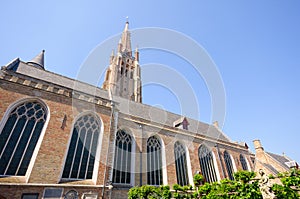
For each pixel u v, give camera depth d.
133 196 14.55
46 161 13.23
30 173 12.26
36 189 12.02
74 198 13.03
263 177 10.41
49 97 16.02
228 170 30.00
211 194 12.85
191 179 22.86
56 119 15.36
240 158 34.12
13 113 13.79
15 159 12.64
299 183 10.30
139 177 18.78
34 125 14.43
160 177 20.81
